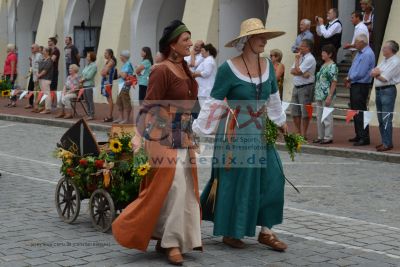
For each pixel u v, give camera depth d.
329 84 15.88
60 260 7.02
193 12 24.95
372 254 7.41
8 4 36.56
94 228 8.30
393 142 16.03
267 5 25.23
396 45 14.65
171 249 6.93
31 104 26.67
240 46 7.37
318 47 20.52
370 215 9.50
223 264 6.97
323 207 10.00
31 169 13.30
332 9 19.05
